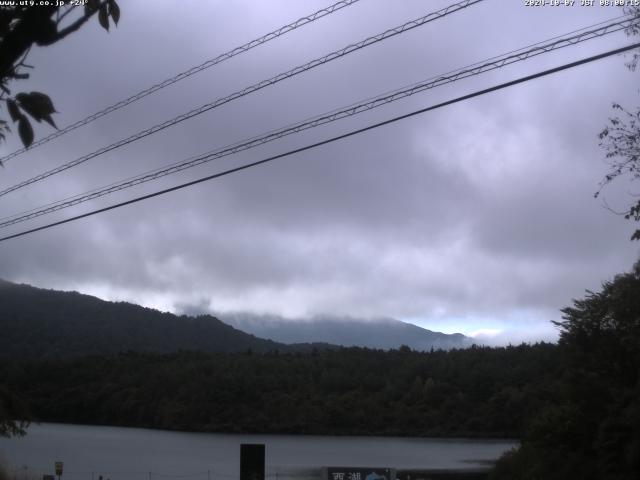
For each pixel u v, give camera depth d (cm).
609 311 2530
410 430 10562
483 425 10106
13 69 347
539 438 2717
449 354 12344
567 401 2772
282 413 11175
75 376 12056
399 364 12412
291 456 7419
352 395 11581
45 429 10406
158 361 13175
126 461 6644
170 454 7462
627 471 2262
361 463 6612
